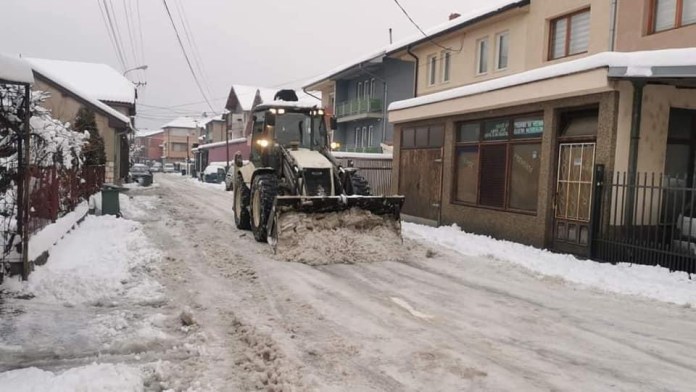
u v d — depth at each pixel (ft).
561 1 47.67
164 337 15.66
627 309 20.25
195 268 25.32
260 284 22.61
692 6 35.60
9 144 20.36
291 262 27.04
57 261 23.49
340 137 109.19
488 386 13.05
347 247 28.43
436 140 45.06
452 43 65.16
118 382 12.06
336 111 105.09
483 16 56.08
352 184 32.04
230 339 15.93
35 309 17.69
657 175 29.55
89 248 27.17
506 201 36.68
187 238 34.06
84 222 36.17
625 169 28.68
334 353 14.98
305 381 12.96
